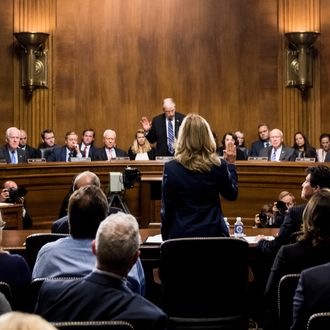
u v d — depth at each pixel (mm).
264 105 13117
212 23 13266
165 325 2941
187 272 4309
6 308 2992
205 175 4598
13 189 8688
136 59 13273
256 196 10172
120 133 13258
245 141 13195
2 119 12781
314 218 3973
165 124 11242
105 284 3004
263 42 13109
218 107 13266
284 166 10039
